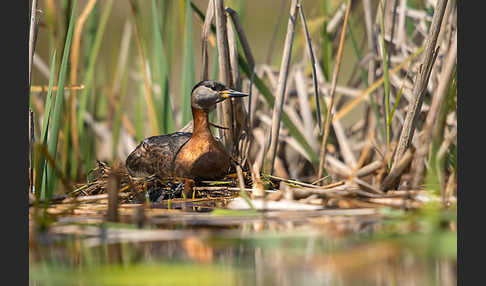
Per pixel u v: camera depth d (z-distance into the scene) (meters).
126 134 14.81
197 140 10.63
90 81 12.63
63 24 11.95
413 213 7.52
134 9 12.39
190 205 9.46
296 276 5.95
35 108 13.27
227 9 10.58
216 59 11.03
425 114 11.12
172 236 7.26
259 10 27.11
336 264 6.16
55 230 7.74
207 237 7.05
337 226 7.49
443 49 11.15
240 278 5.84
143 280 5.85
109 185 8.13
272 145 10.96
